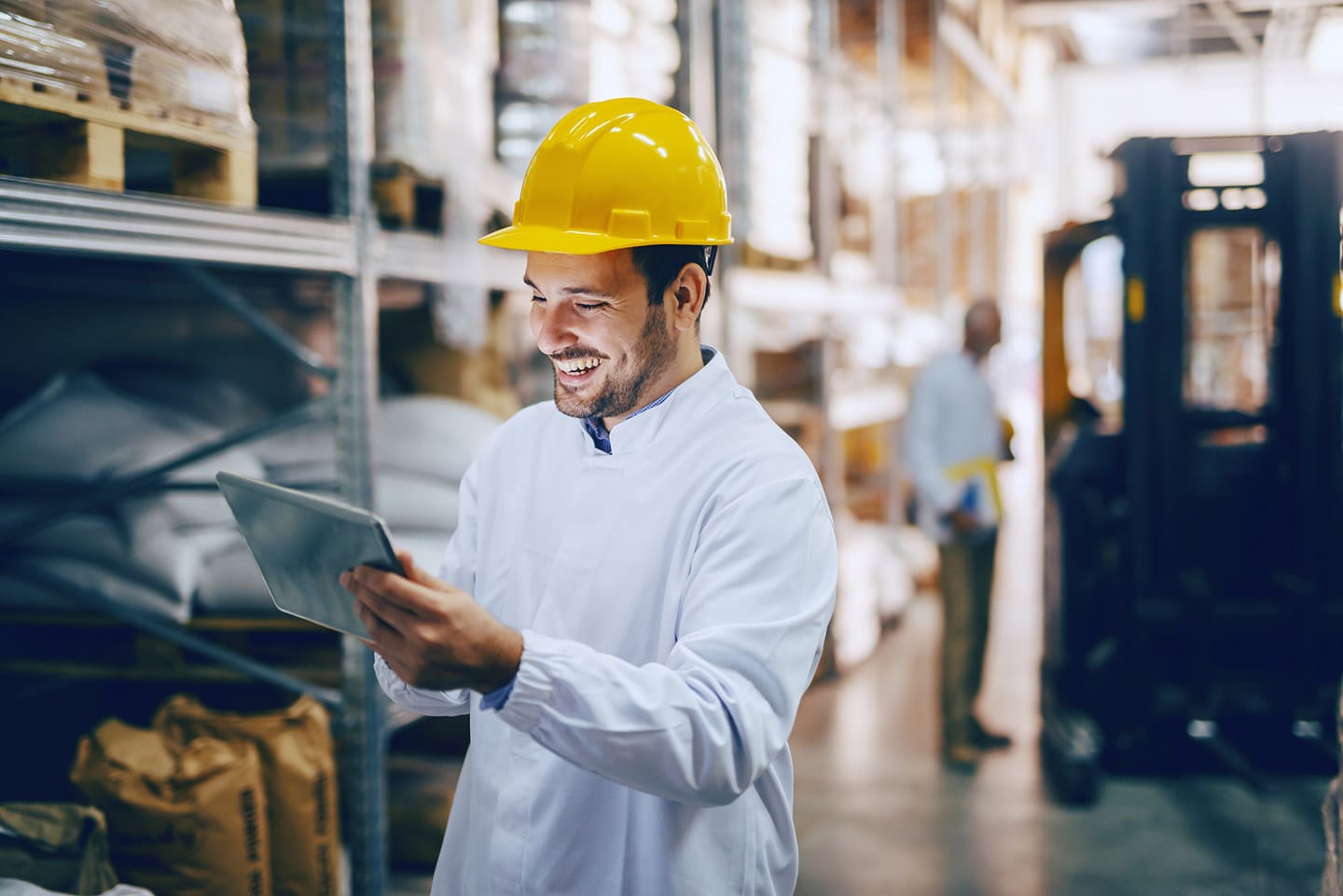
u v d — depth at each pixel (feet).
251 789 8.00
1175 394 14.03
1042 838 12.57
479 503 5.33
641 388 4.73
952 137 31.73
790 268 18.66
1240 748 14.35
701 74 15.43
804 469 4.69
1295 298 13.91
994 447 15.16
